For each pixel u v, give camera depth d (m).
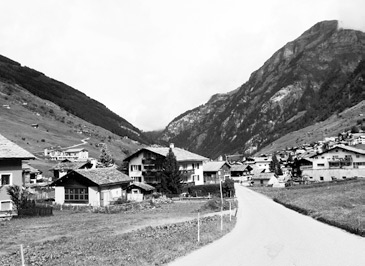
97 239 27.33
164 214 50.84
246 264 18.94
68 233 32.78
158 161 97.69
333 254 20.97
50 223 40.94
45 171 151.38
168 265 18.78
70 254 21.28
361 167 114.62
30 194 76.62
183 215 48.56
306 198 60.72
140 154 102.31
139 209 60.44
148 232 30.06
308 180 115.31
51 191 89.31
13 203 50.62
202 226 33.50
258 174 140.50
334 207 46.78
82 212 57.19
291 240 26.47
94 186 64.62
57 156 183.00
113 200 67.62
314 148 195.25
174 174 87.38
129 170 103.56
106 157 137.00
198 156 107.75
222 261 19.66
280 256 20.86
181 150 107.75
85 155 193.88
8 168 51.03
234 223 38.53
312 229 31.86
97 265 17.94
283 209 54.88
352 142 174.00
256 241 26.36
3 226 38.69
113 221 41.81
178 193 87.12
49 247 24.70
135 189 82.81
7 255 22.48
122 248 22.44
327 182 95.75
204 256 20.98
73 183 65.94
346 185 77.88
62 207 61.19
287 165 186.62
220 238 28.17
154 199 72.88
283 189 98.19
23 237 30.98
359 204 47.56
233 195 87.25
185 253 21.72
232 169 151.75
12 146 52.84
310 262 19.16
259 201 72.06
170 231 30.30
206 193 89.94
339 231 29.92
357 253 21.02
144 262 18.80
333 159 121.75
